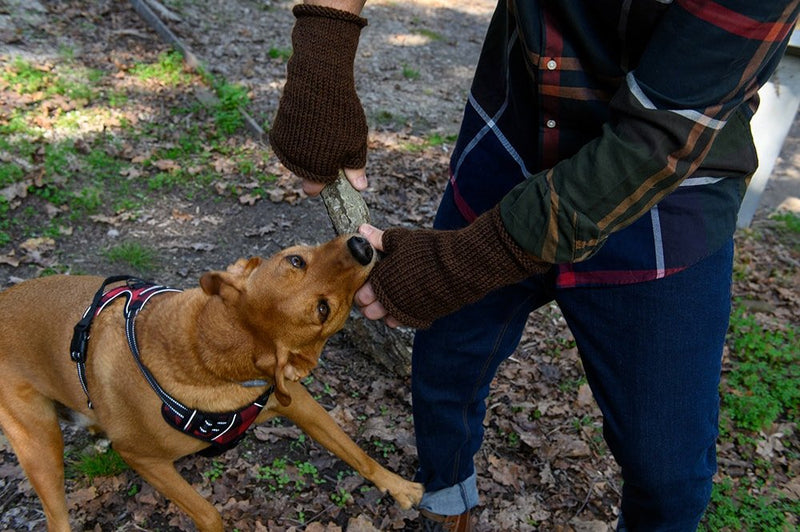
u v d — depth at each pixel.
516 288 2.12
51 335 2.47
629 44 1.58
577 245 1.55
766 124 6.21
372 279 1.83
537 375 4.09
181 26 8.15
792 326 5.10
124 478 3.01
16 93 5.79
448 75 9.30
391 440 3.40
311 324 2.14
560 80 1.73
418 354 2.37
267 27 9.03
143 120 5.92
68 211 4.67
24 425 2.53
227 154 5.75
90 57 6.77
